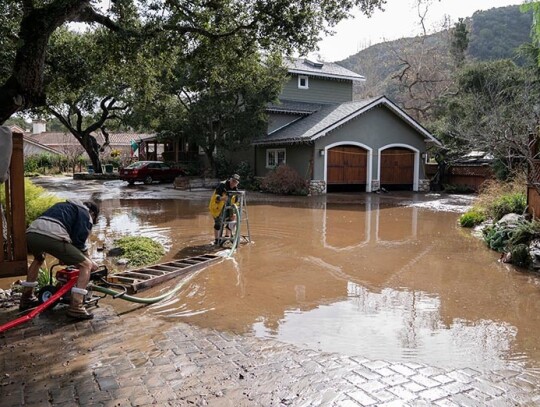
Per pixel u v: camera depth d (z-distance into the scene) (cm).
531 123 1077
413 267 738
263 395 322
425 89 3784
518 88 1733
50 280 534
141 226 1155
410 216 1362
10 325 428
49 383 340
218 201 900
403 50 4122
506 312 521
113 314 502
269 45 1009
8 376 351
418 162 2338
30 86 691
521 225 827
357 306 542
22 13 898
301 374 357
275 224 1195
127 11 897
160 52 977
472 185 2220
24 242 495
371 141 2209
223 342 425
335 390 330
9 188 488
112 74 1129
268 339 435
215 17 980
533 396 325
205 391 327
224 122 2333
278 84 2211
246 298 569
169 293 579
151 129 3084
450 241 968
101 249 852
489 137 1084
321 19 977
